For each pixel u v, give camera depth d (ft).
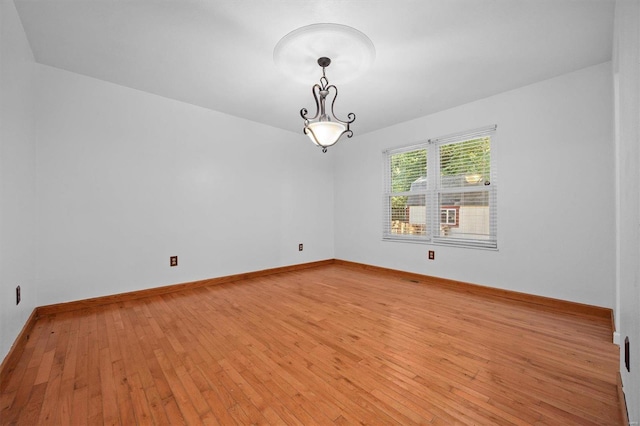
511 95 9.78
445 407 4.40
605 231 8.07
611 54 7.60
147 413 4.29
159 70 8.57
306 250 15.47
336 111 11.82
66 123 8.66
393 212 13.92
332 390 4.84
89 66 8.38
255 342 6.61
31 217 7.66
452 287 11.37
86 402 4.53
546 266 9.12
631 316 3.66
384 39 6.85
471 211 11.05
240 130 12.83
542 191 9.18
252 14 6.03
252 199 13.26
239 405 4.47
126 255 9.80
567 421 4.07
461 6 5.78
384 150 14.05
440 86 9.48
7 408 4.37
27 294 7.22
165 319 8.03
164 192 10.66
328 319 8.02
